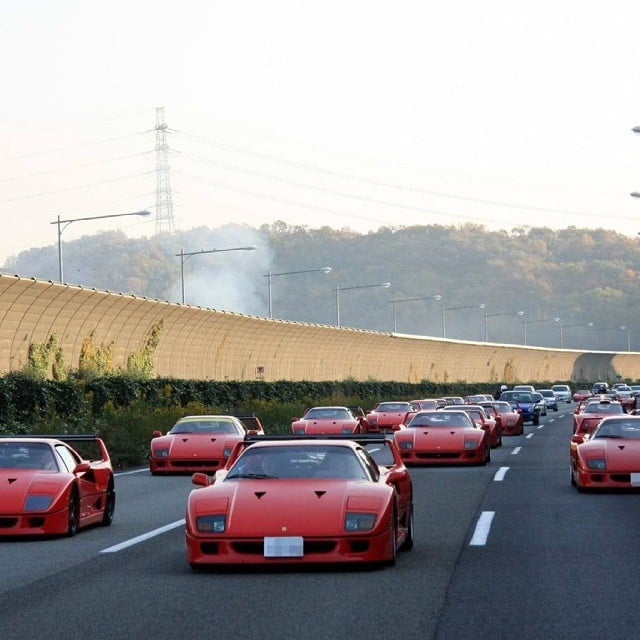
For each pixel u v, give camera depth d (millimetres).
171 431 49875
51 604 17266
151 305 90062
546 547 23406
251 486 20844
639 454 36312
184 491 39844
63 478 26641
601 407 75500
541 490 38031
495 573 19781
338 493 20406
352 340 154250
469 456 50625
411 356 187750
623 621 15312
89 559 22625
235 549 19766
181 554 23234
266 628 15031
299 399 118688
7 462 27375
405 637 14359
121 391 77250
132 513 32438
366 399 138375
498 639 14195
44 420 59250
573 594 17547
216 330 108188
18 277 67938
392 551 20328
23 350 73938
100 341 85500
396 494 21297
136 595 17969
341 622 15367
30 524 25641
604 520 28438
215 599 17406
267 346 125250
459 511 31344
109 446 56031
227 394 97688
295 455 22016
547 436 82062
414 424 53750
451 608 16391
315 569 20203
